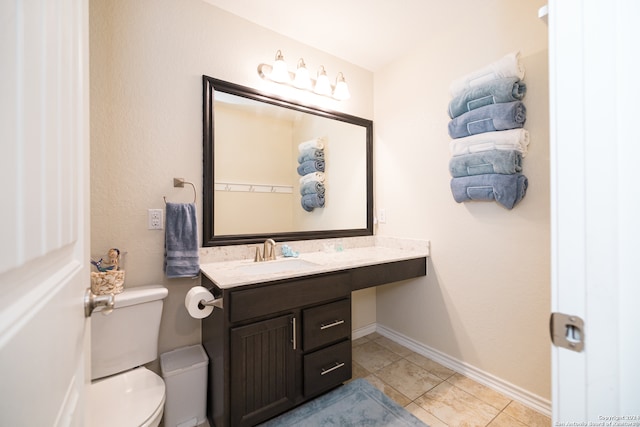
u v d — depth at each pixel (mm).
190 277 1579
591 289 414
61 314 437
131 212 1439
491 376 1666
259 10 1715
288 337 1384
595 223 408
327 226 2180
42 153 363
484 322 1707
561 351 445
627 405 390
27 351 308
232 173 1750
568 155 430
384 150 2367
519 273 1547
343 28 1889
